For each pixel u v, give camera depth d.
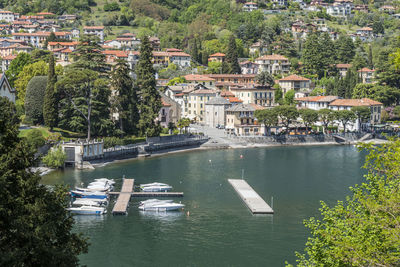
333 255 41.72
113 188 116.38
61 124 158.38
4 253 36.31
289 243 79.94
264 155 172.75
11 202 40.69
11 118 48.47
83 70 157.25
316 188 118.38
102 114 161.75
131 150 162.38
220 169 143.88
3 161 42.41
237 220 92.06
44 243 40.56
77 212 96.44
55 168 140.25
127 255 75.44
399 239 37.06
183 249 77.69
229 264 72.00
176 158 164.75
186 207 101.62
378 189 43.78
